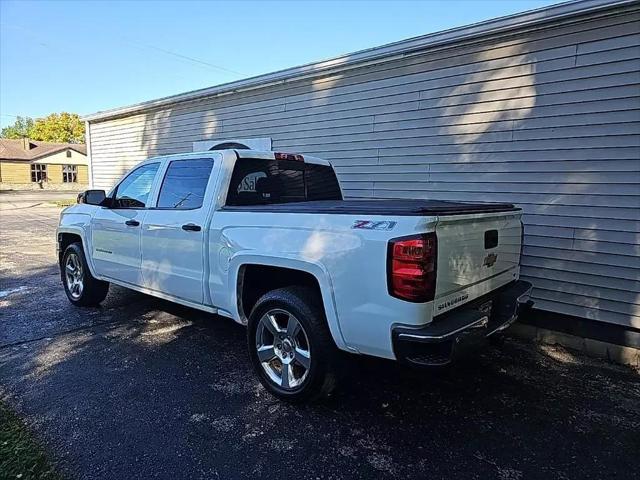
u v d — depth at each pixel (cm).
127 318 486
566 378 358
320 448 253
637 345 396
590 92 409
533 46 439
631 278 400
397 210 251
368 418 288
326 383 289
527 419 290
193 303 376
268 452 249
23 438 256
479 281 291
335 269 266
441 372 362
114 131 1091
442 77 510
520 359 397
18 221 1529
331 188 464
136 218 424
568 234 432
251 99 746
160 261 400
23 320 475
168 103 902
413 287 235
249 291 340
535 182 449
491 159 478
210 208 356
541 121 440
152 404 300
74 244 523
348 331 264
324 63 618
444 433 271
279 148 709
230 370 357
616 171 401
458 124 501
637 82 384
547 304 447
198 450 249
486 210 294
